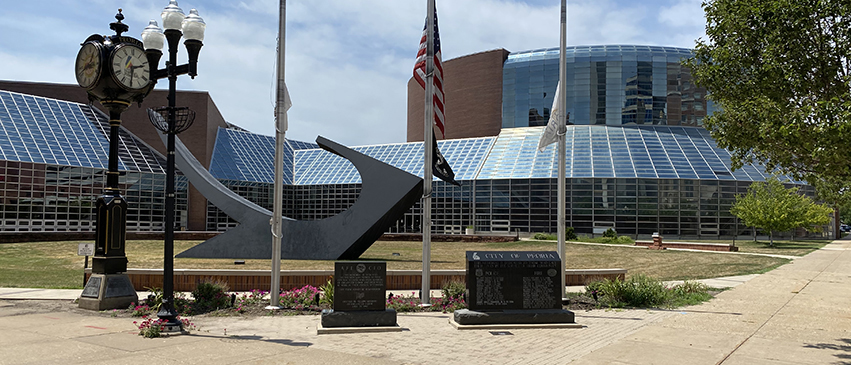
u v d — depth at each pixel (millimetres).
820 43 13141
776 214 51625
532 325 12961
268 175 74938
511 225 65250
